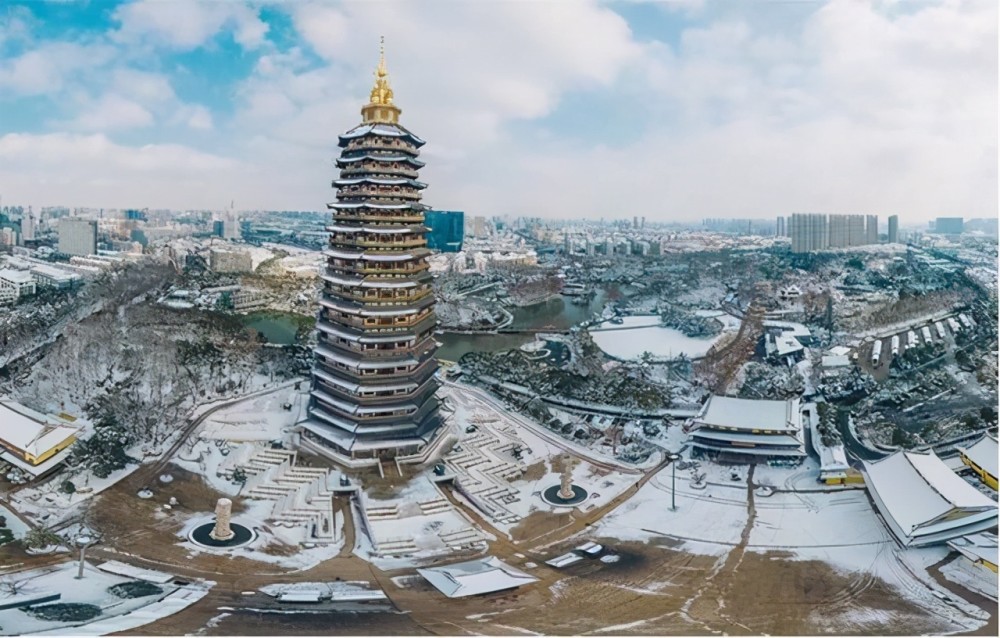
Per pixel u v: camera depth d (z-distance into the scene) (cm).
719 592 10562
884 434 17588
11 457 13975
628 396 19725
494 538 12612
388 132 14762
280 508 13250
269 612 9338
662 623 9512
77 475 13562
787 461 15825
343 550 11975
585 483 15050
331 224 15988
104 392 17500
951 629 9506
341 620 9194
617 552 12025
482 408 18988
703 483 14925
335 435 15262
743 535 12656
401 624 9162
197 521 12588
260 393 18788
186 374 18750
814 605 10156
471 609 9775
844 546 12150
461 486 14375
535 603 10075
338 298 15825
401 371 15325
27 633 8050
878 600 10331
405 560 11656
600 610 9881
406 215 15475
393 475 14612
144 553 11300
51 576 10175
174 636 8294
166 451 15075
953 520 12056
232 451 15275
